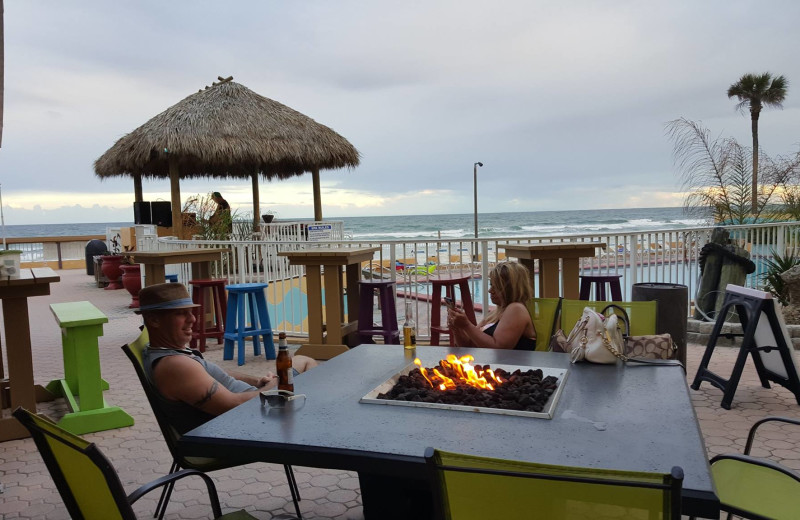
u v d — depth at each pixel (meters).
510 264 4.35
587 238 7.62
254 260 11.09
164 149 14.48
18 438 4.77
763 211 9.88
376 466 1.99
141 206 16.09
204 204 16.66
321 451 2.06
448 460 1.53
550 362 3.26
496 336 4.14
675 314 5.59
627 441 2.05
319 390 2.82
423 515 2.85
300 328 9.47
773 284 8.41
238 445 2.17
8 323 4.71
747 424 4.60
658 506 1.36
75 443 1.72
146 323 3.04
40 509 3.55
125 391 6.16
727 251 7.43
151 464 4.17
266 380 3.52
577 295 6.72
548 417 2.31
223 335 7.82
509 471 1.46
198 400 2.92
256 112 16.00
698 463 1.85
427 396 2.60
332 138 17.08
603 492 1.40
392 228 88.38
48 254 23.72
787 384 5.09
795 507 2.33
